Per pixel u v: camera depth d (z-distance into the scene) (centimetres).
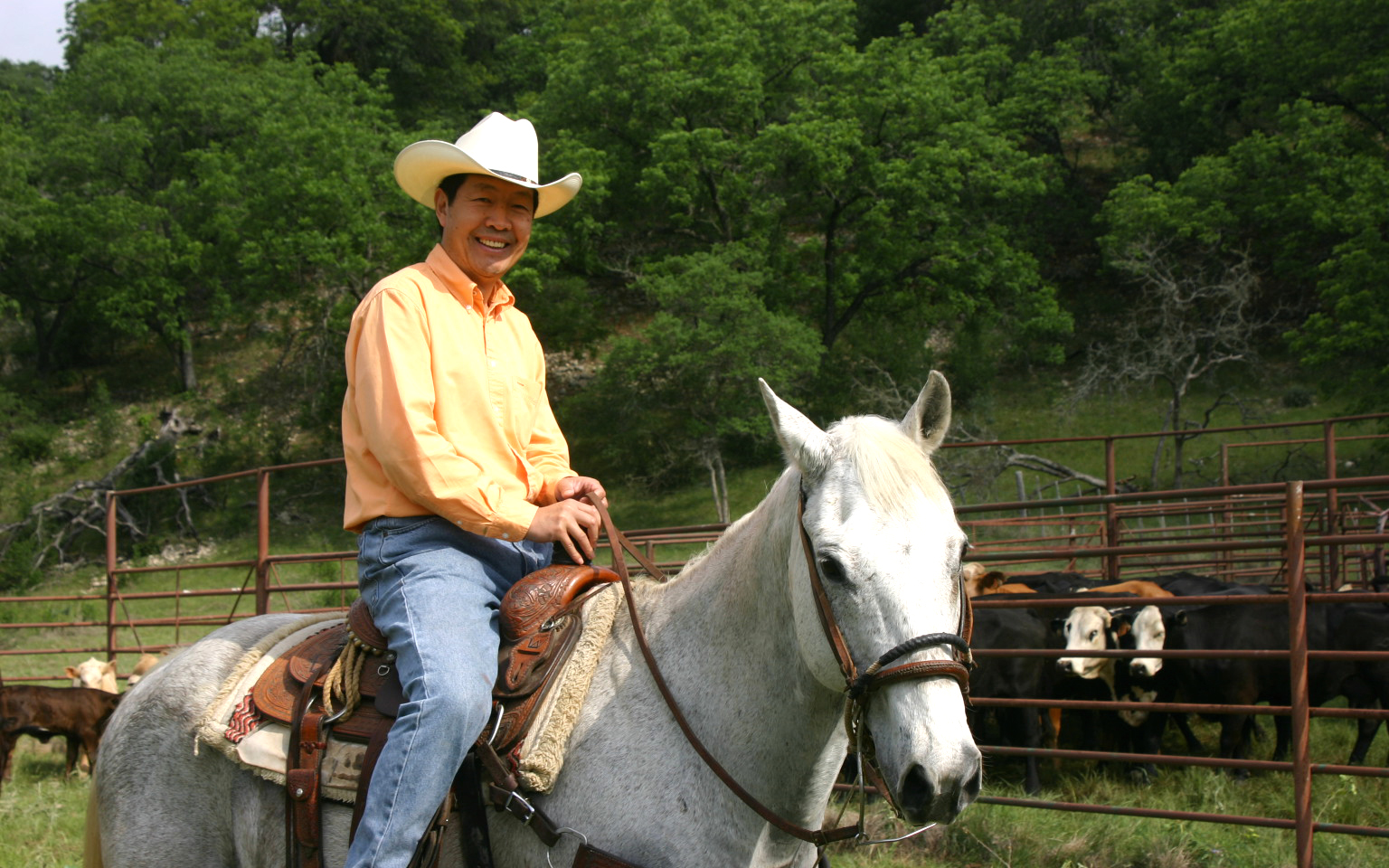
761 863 226
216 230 3262
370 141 3188
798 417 214
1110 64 3731
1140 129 3503
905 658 189
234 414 3272
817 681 219
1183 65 3228
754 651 227
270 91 3653
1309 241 2684
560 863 223
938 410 222
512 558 254
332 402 3142
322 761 235
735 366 2444
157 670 274
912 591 191
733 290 2516
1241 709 457
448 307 247
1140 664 709
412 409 229
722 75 2850
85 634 1742
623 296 3541
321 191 2877
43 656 1480
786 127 2784
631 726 231
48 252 3369
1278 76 3012
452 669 219
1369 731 707
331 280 2973
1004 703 522
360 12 4597
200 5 4659
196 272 3309
